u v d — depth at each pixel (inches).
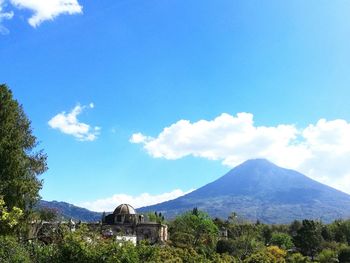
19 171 1509.6
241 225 5472.4
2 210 1076.5
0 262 885.2
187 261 1673.2
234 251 3919.8
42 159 1715.1
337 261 3740.2
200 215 5413.4
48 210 1718.8
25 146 1681.8
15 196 1437.0
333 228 5378.9
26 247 1008.9
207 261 1743.4
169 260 1509.6
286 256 3676.2
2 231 1218.6
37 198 1593.3
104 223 4328.3
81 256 836.6
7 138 1510.8
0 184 1405.0
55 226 1512.1
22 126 1691.7
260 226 5767.7
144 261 885.2
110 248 847.7
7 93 1573.6
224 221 6087.6
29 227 1496.1
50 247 913.5
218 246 4084.6
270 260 2674.7
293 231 6141.7
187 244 4025.6
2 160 1453.0
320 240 4702.3
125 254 837.2
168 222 5679.1
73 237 868.6
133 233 4185.5
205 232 4940.9
